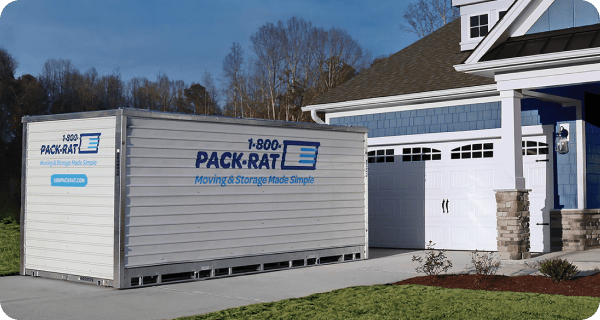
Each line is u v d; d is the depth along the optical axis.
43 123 10.48
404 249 15.45
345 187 12.86
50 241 10.30
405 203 15.67
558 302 7.75
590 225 13.28
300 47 56.44
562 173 13.40
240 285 9.68
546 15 11.45
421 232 15.32
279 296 8.67
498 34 11.48
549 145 13.58
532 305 7.60
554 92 12.38
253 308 7.71
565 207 13.32
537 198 13.70
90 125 9.78
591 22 11.00
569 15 11.21
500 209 11.54
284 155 11.69
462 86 14.32
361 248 13.10
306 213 12.02
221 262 10.52
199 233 10.25
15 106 41.34
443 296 8.30
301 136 12.03
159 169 9.77
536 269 10.43
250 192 11.07
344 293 8.74
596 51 10.16
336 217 12.61
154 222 9.66
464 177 14.64
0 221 25.59
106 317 7.28
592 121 13.73
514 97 11.56
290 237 11.69
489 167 14.22
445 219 14.90
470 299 8.05
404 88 15.88
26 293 8.91
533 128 13.77
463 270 10.73
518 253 11.29
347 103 16.64
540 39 11.28
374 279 10.13
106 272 9.45
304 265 11.95
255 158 11.19
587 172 13.36
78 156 9.93
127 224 9.34
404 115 15.84
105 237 9.48
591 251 12.92
